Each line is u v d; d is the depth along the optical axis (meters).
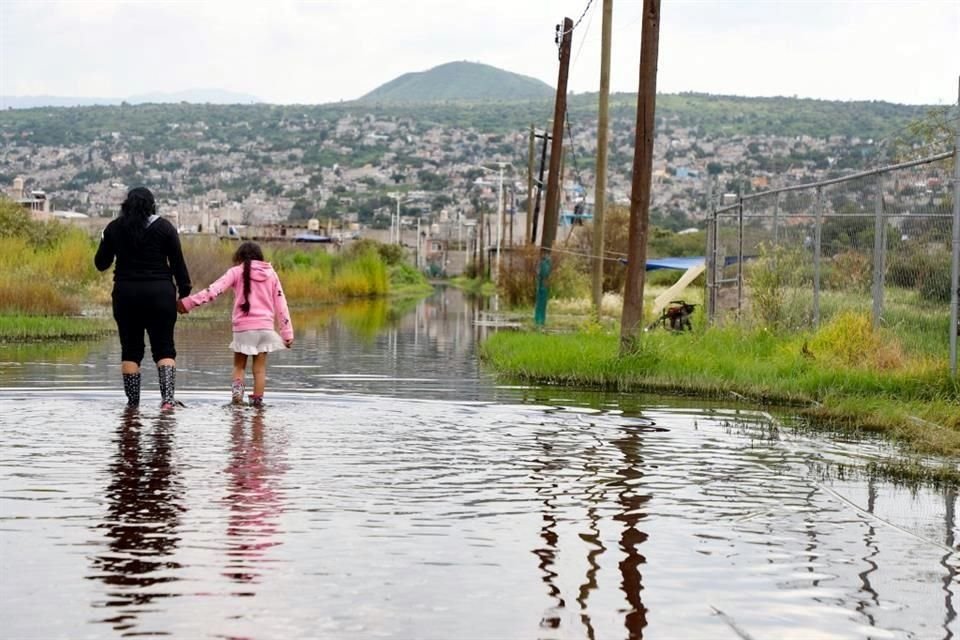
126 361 12.80
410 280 99.56
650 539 7.11
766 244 24.05
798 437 11.66
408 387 16.00
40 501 7.78
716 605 5.81
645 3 18.19
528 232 54.66
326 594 5.83
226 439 10.52
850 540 7.23
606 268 53.28
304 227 124.12
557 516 7.67
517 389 15.95
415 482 8.70
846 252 22.64
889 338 17.08
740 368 16.91
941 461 10.28
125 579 6.02
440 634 5.29
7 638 5.13
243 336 13.20
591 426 12.05
